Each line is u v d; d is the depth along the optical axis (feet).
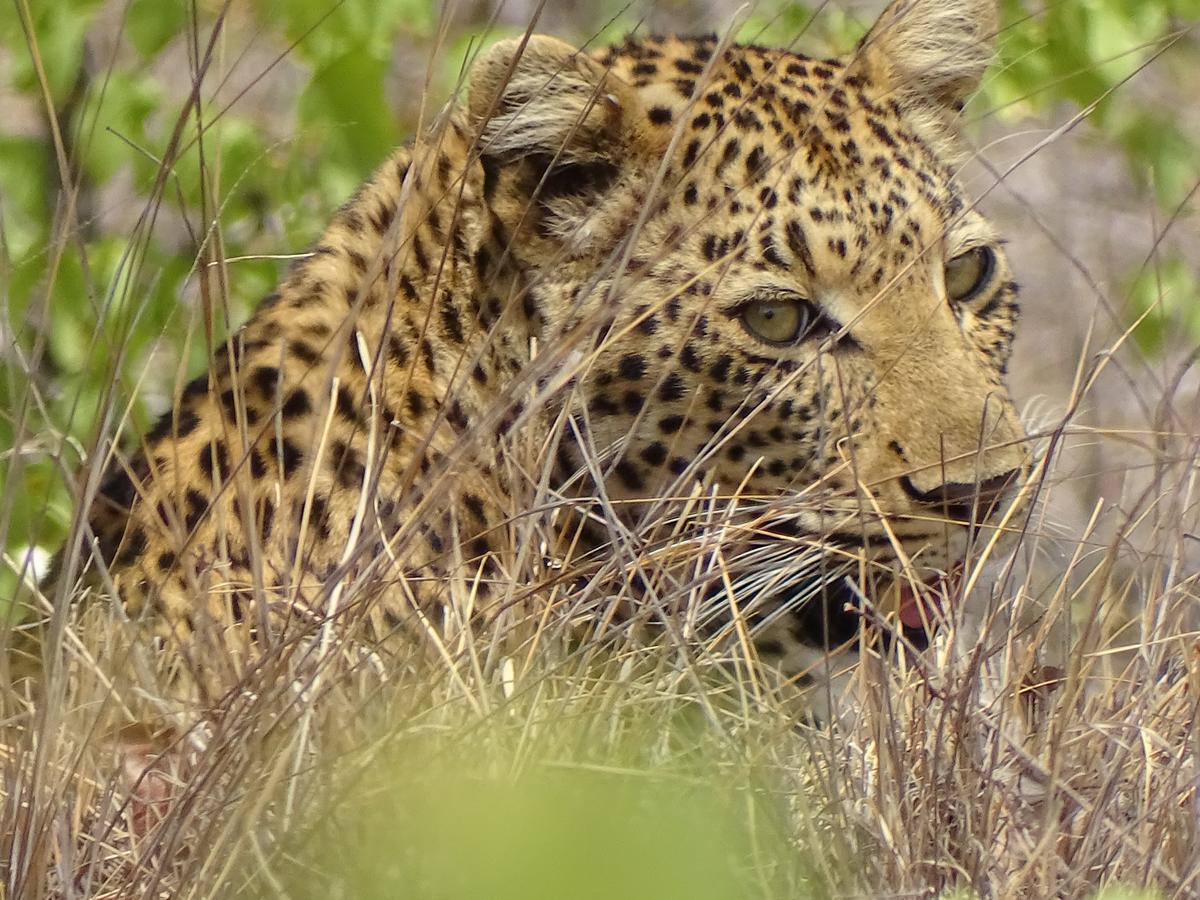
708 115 24.31
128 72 34.55
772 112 24.61
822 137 24.59
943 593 22.59
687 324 23.75
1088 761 20.01
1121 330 29.27
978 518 23.93
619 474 24.12
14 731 19.75
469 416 23.61
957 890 17.25
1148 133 42.57
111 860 18.78
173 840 17.37
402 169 25.14
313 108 34.71
